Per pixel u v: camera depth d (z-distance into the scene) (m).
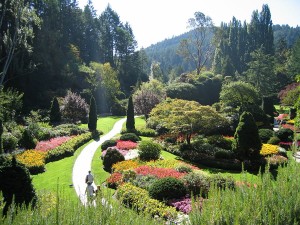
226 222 4.02
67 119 43.44
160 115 35.00
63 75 57.72
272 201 4.22
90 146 31.34
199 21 63.75
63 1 69.62
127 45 88.19
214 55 79.69
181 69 111.94
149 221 4.88
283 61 85.56
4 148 25.88
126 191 15.63
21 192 10.94
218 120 28.09
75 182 19.55
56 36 57.03
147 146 24.30
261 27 88.38
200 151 26.52
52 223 4.44
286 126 38.34
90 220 4.45
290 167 4.88
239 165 22.52
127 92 78.25
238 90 38.62
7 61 36.22
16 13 36.22
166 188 15.05
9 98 34.56
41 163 22.83
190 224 4.42
